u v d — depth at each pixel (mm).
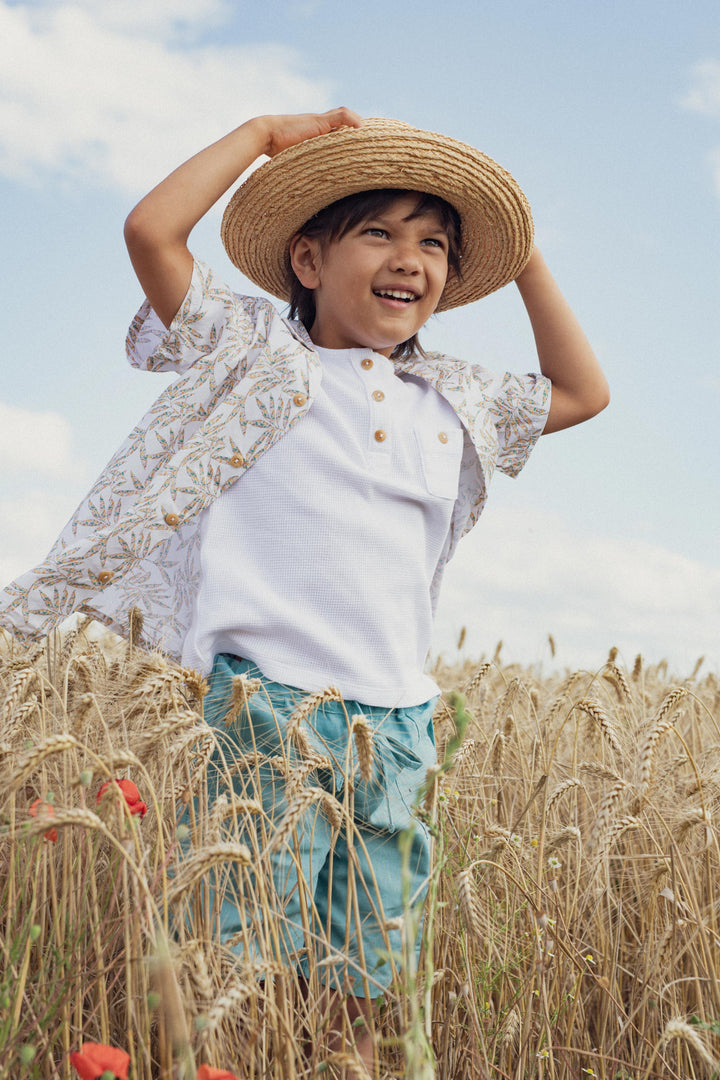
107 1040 1981
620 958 3242
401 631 2793
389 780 2627
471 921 2301
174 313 2988
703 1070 2578
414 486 2895
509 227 3297
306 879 2467
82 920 2119
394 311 2936
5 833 1961
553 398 3459
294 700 2594
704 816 2797
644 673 5727
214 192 2977
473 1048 2461
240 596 2643
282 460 2777
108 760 1969
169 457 2947
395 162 2939
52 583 2811
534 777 3598
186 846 2307
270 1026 2004
